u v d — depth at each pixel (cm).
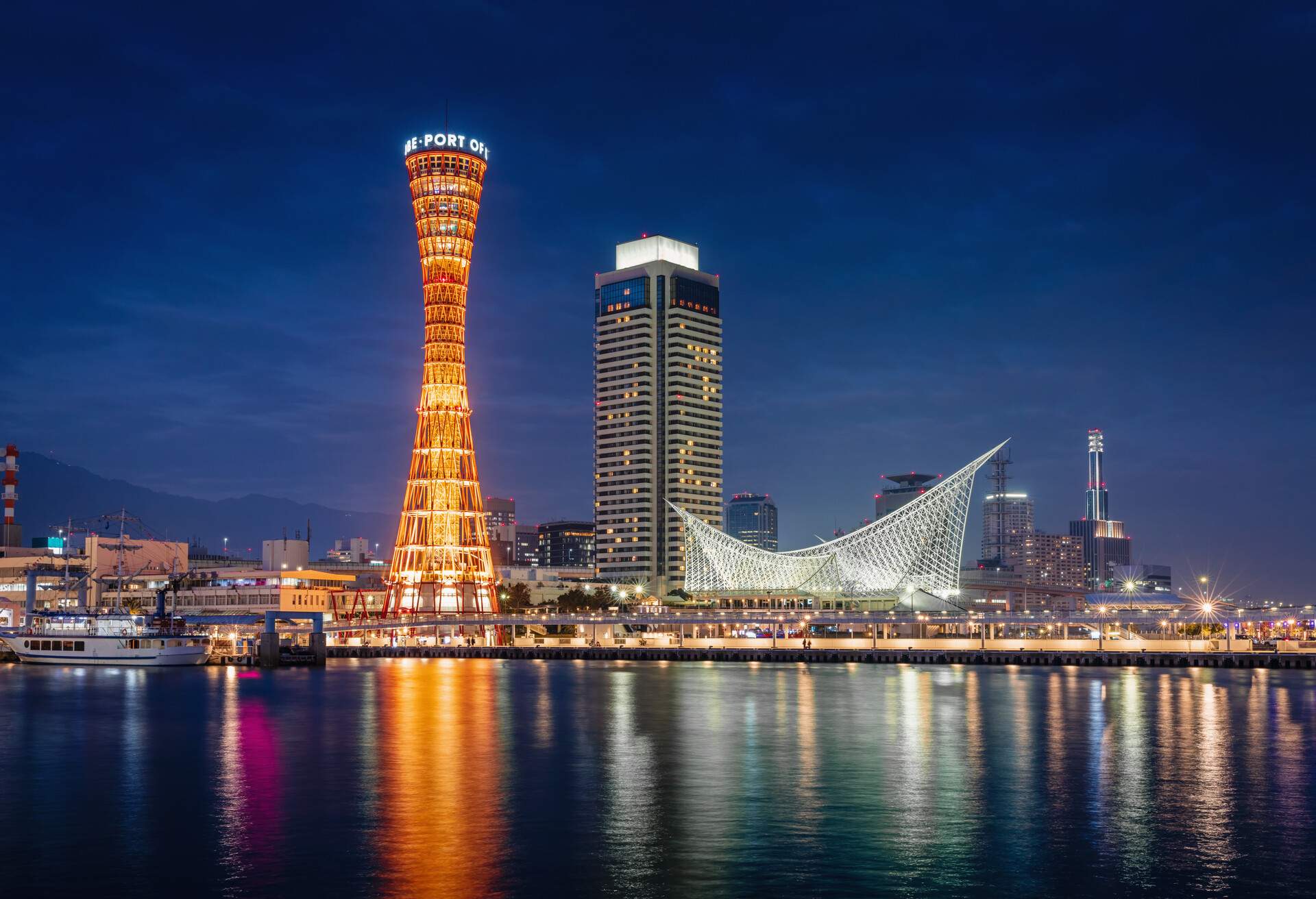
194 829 5516
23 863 4925
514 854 5028
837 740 8475
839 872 4744
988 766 7275
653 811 5884
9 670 17138
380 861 4928
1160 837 5322
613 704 11369
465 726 9412
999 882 4628
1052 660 18600
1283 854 5041
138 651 17988
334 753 7888
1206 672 16738
